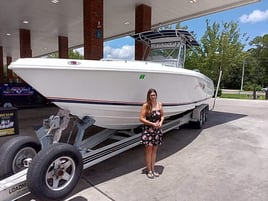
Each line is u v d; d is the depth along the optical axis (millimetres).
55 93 3721
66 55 18281
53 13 12469
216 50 26125
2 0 10625
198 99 6918
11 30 16422
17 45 22891
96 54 9039
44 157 2957
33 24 14703
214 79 26031
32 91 12852
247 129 7578
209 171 4289
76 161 3297
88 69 3609
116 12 12242
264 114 10781
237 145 5832
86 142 4555
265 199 3361
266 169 4391
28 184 2920
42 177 2922
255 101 17422
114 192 3559
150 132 3994
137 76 4129
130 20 13859
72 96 3812
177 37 6188
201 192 3547
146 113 4004
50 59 3504
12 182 2945
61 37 17984
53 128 3914
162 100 4988
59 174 3139
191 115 7430
